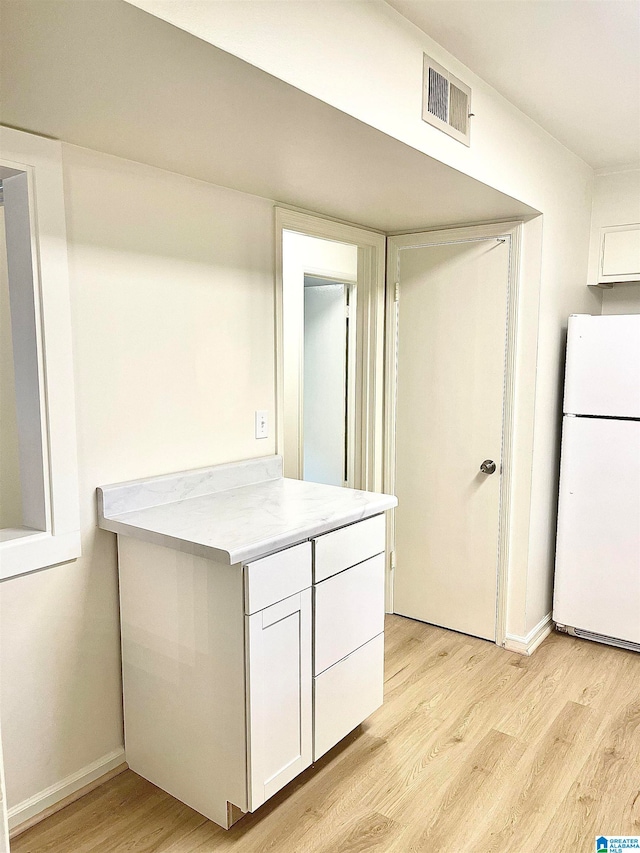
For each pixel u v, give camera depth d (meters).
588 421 2.94
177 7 1.13
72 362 1.83
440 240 3.02
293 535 1.80
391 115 1.72
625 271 3.23
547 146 2.72
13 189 1.72
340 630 2.04
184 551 1.71
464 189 2.30
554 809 1.90
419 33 1.83
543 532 3.07
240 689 1.70
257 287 2.45
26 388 1.80
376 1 1.65
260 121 1.60
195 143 1.78
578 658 2.89
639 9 1.71
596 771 2.08
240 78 1.34
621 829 1.82
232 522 1.89
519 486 2.90
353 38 1.57
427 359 3.13
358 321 3.25
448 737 2.27
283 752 1.84
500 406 2.92
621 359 2.84
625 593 2.92
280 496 2.25
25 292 1.75
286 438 4.13
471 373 2.99
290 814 1.88
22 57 1.24
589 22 1.79
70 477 1.84
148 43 1.18
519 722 2.37
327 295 4.42
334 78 1.51
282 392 2.61
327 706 2.01
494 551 2.99
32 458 1.82
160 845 1.76
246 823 1.84
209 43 1.19
